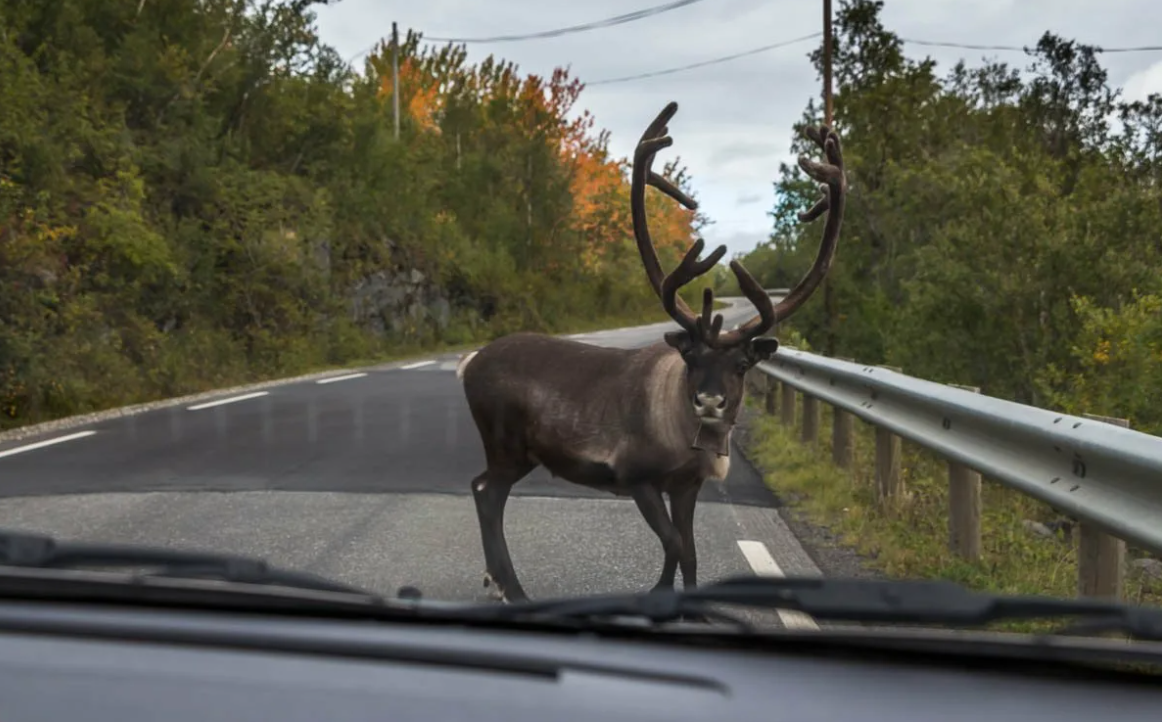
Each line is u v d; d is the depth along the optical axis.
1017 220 14.59
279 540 6.75
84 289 18.41
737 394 4.81
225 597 1.91
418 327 33.03
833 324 25.28
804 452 10.19
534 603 2.06
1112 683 1.70
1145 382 10.48
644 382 5.03
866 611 2.16
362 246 30.88
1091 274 13.98
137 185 20.20
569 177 49.91
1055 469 5.13
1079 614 2.14
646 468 5.02
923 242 23.95
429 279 34.31
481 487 5.63
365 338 29.28
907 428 7.12
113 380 17.09
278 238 24.86
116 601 1.92
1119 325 11.16
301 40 28.56
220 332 22.75
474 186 44.72
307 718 1.39
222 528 7.08
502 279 39.84
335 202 30.41
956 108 27.73
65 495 8.20
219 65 26.69
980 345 14.56
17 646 1.59
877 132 25.75
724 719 1.47
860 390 8.64
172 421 12.83
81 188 19.77
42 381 15.13
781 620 5.07
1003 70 33.25
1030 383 13.89
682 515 5.23
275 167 28.80
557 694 1.50
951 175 22.34
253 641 1.67
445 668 1.59
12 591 1.92
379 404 14.75
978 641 1.74
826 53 24.95
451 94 47.47
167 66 23.89
